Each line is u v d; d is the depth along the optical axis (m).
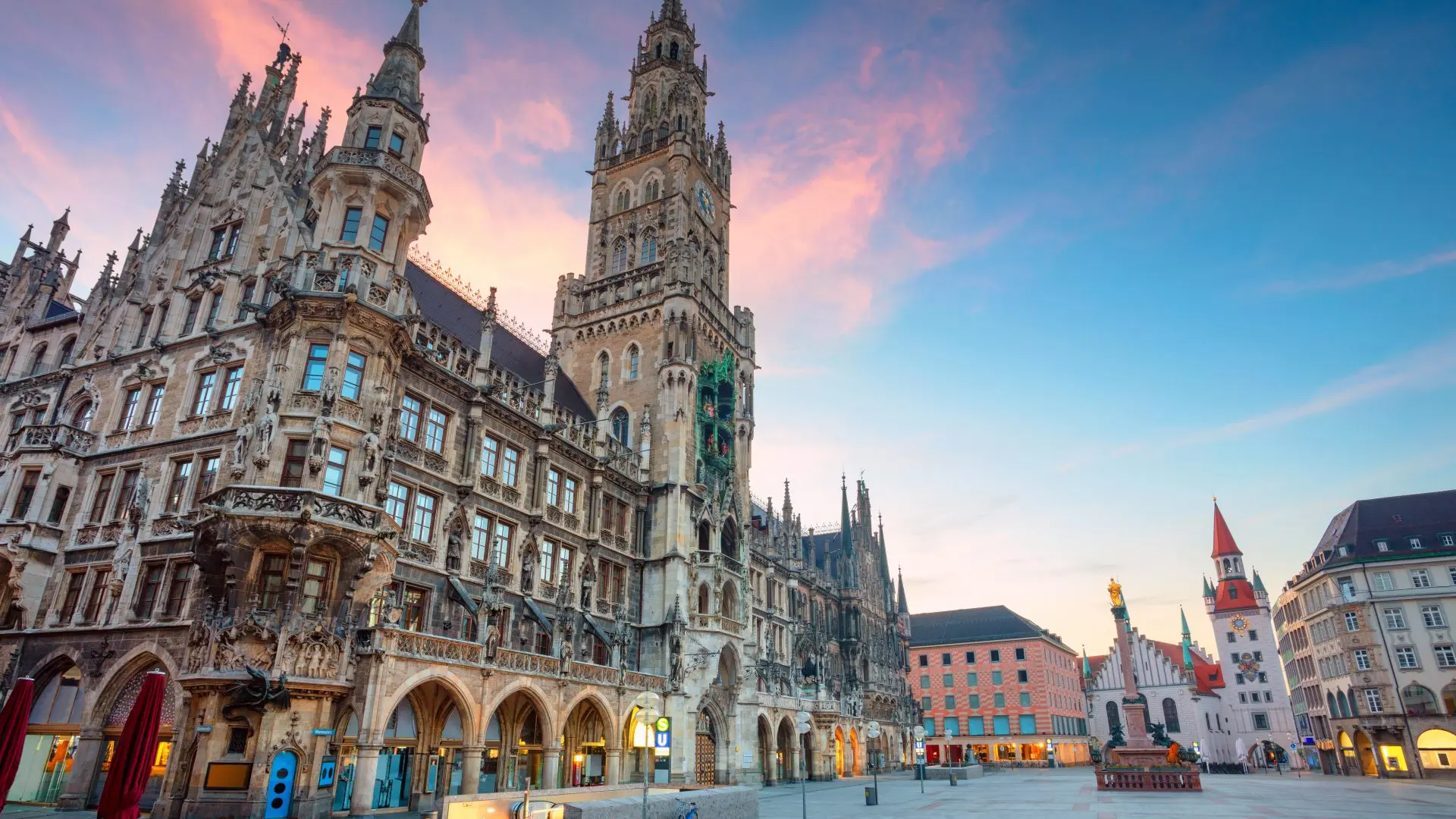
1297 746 115.44
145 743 19.25
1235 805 37.94
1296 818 30.47
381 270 38.34
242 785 28.23
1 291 53.47
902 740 101.19
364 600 33.12
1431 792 49.38
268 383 34.25
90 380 42.47
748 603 62.00
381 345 36.38
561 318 70.50
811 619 85.62
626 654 51.03
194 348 39.56
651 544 57.66
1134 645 130.25
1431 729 76.12
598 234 74.75
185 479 36.16
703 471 62.56
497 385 45.59
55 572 37.38
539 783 43.56
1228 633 130.38
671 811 26.23
